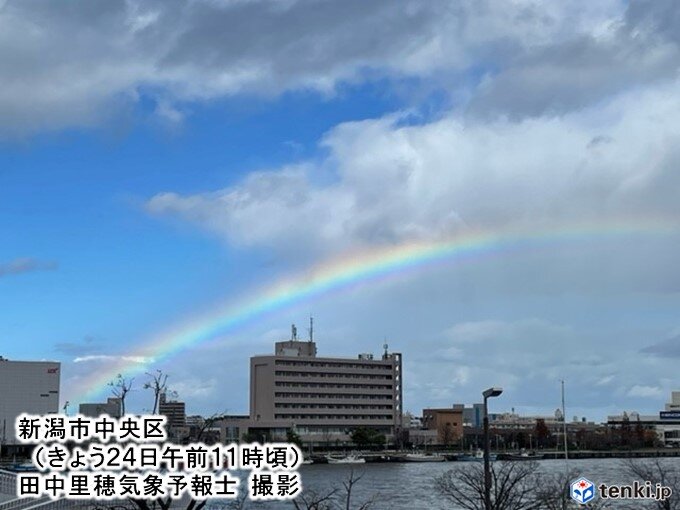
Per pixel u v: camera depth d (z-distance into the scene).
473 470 180.88
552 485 107.56
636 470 120.00
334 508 104.38
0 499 68.50
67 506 66.88
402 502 134.62
